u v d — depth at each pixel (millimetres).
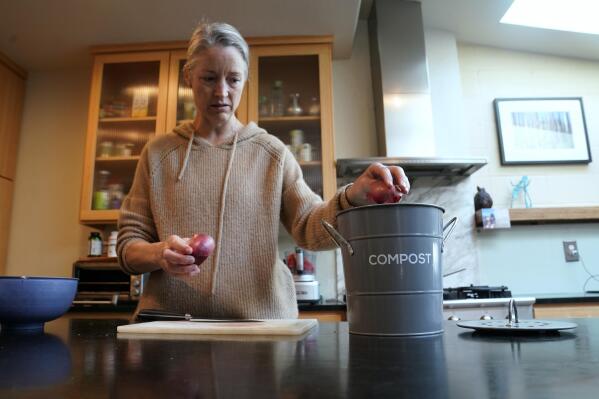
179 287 1017
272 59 2389
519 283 2379
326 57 2355
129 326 705
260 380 320
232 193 1076
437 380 309
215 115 1087
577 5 2455
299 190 1082
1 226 2434
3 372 363
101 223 2330
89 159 2311
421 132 2359
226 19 2199
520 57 2715
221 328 653
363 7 2631
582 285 2379
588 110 2666
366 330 578
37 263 2471
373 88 2590
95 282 2062
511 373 328
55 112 2643
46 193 2551
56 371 366
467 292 1954
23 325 743
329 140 2271
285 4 2096
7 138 2504
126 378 335
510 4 2377
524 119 2621
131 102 2430
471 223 2395
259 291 1036
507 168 2572
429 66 2631
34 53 2488
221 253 1037
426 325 565
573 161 2562
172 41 2385
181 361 406
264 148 1144
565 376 315
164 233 1062
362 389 288
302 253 2055
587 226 2438
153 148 1154
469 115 2645
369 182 711
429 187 2438
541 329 537
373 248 566
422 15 2545
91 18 2180
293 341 543
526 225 2436
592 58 2695
